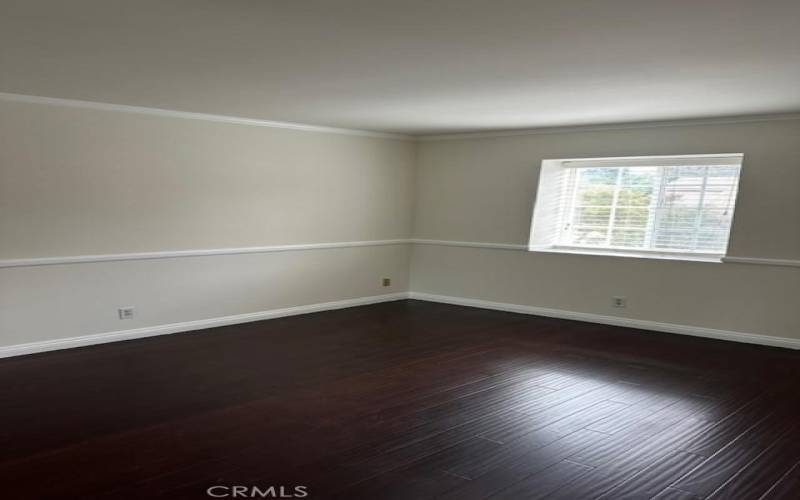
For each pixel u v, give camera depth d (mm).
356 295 6941
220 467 2760
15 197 4363
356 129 6559
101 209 4805
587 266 6250
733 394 4008
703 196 5723
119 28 2707
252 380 4066
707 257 5703
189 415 3400
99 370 4191
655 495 2602
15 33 2801
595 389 4078
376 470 2770
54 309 4625
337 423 3340
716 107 4703
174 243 5281
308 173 6254
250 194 5785
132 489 2533
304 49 3049
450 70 3479
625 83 3771
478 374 4367
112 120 4805
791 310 5188
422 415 3504
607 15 2406
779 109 4773
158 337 5184
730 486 2705
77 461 2787
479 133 6809
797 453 3078
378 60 3266
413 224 7527
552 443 3141
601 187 6367
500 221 6797
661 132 5688
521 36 2744
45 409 3441
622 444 3150
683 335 5699
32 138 4410
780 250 5203
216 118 5430
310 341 5203
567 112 5074
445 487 2621
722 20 2438
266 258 5984
